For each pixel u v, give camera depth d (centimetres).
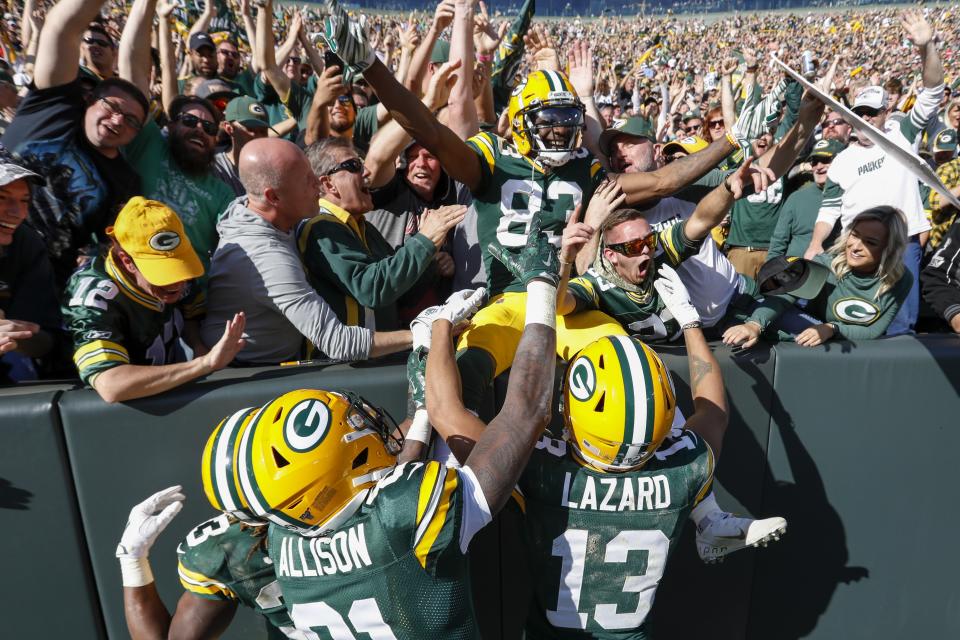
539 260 161
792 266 249
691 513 196
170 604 212
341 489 136
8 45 724
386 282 213
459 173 244
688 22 4769
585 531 175
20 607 201
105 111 242
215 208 293
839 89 770
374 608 142
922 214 378
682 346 241
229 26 587
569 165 250
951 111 620
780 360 232
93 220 253
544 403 150
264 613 162
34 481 193
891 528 249
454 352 182
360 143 393
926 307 318
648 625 192
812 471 242
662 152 350
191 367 190
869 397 237
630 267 222
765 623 257
